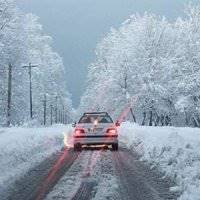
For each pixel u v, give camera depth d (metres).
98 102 101.25
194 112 68.62
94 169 15.91
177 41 78.88
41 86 101.81
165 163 16.11
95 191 11.23
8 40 61.97
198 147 16.50
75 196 10.65
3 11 62.62
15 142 21.78
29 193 11.21
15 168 15.46
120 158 20.27
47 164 17.75
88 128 25.64
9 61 61.41
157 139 22.03
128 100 81.94
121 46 91.00
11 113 67.00
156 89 75.50
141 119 84.62
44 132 34.28
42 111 116.44
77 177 13.85
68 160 19.48
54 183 12.71
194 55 70.62
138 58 81.69
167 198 10.33
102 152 24.14
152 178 13.58
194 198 9.68
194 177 12.04
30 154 20.25
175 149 17.03
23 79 67.38
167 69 75.88
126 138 34.91
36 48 107.25
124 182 12.78
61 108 153.38
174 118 77.88
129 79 83.12
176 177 12.82
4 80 64.44
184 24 73.19
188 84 68.12
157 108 76.69
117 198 10.31
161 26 82.19
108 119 26.91
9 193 11.20
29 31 97.62
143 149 22.39
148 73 78.00
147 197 10.47
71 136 39.88
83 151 25.19
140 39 82.12
